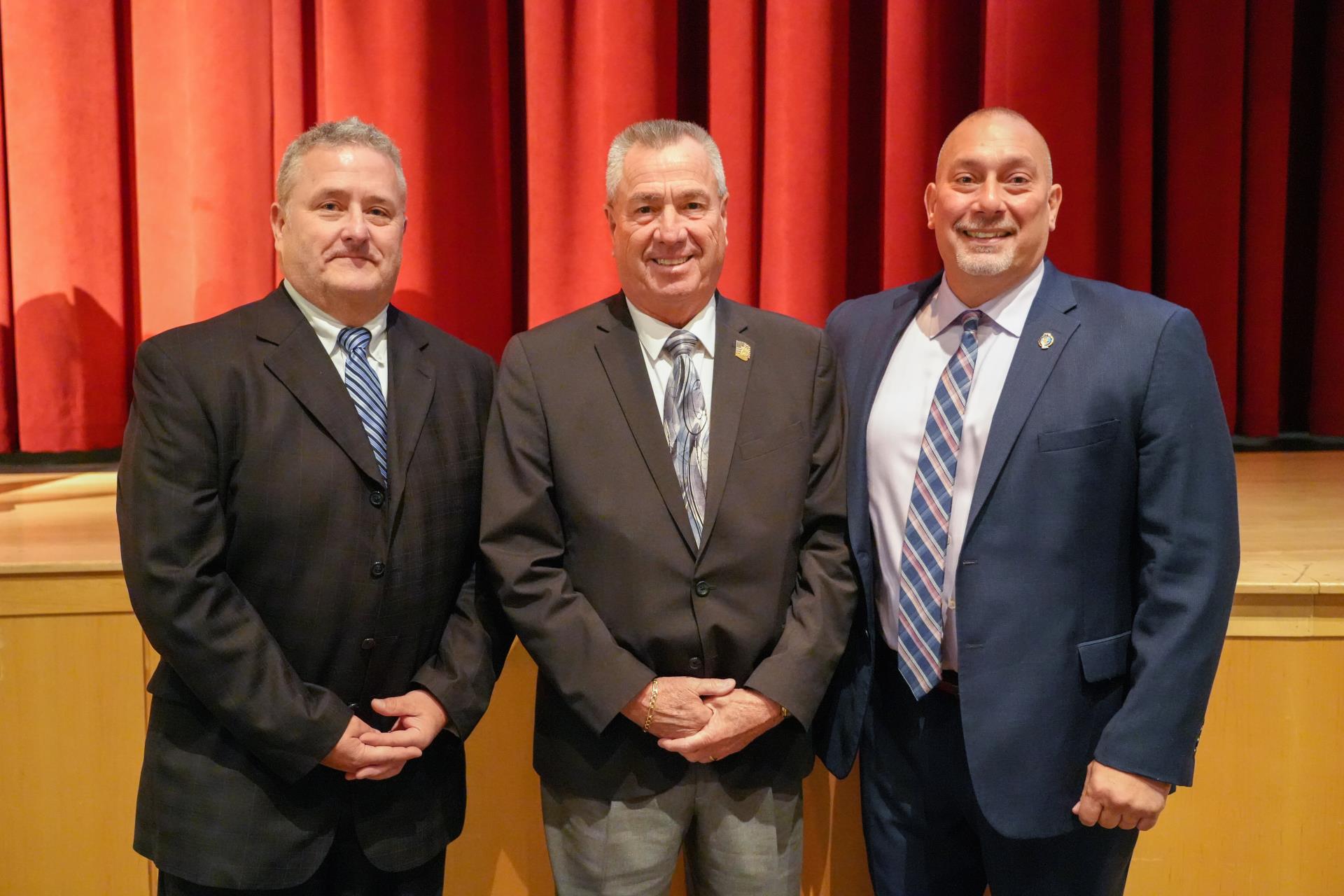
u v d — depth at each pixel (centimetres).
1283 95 277
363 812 137
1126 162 270
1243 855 168
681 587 138
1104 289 143
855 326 160
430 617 142
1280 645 164
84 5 259
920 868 150
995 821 135
